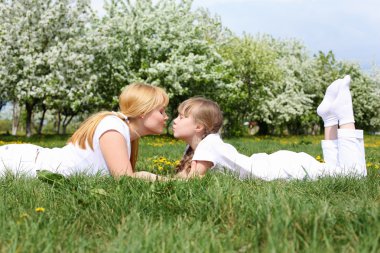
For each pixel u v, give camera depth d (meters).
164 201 2.78
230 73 26.88
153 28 24.98
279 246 1.90
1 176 3.79
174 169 5.07
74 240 2.16
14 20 22.11
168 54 24.88
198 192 2.98
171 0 26.62
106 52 23.66
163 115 4.01
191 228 2.30
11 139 20.89
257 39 34.66
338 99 4.54
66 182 3.25
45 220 2.43
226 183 3.19
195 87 25.31
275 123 35.09
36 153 4.07
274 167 4.25
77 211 2.63
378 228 2.12
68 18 22.64
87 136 3.84
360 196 3.26
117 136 3.75
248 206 2.55
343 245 2.03
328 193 3.40
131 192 3.01
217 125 4.23
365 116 47.47
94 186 3.21
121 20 24.75
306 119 37.34
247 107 30.80
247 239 2.14
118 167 3.70
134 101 3.85
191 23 26.48
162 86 24.12
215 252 1.95
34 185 3.31
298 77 40.34
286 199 2.65
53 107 30.61
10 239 2.09
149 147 11.17
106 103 25.11
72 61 21.23
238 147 11.83
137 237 2.06
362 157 4.44
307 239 2.06
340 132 4.44
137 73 24.22
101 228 2.44
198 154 4.07
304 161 4.38
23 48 21.09
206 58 25.56
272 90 33.53
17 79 21.73
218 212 2.55
